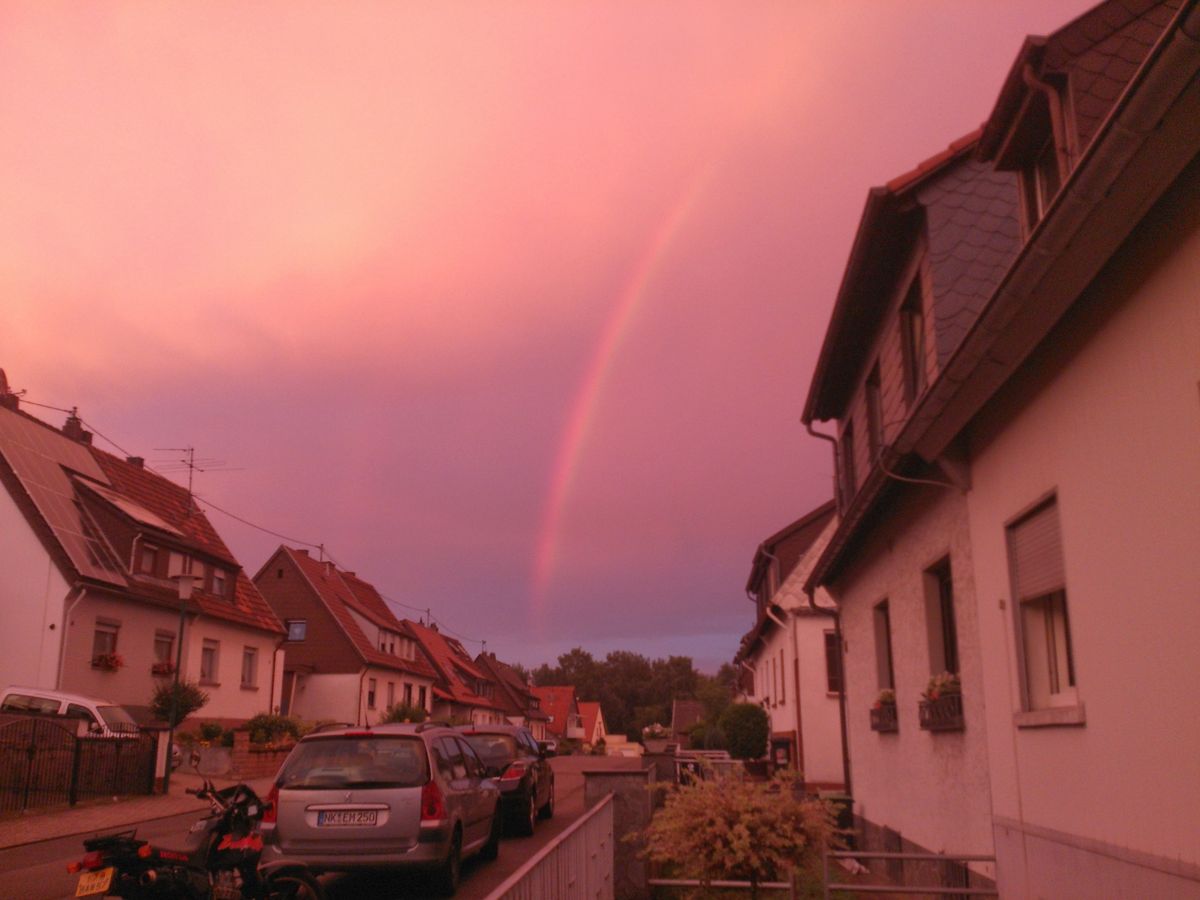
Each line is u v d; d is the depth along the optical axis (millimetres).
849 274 12289
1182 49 3900
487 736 15594
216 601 34156
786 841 6875
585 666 154625
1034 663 7250
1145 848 5363
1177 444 4938
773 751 26109
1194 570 4805
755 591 35281
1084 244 5281
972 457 8320
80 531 28156
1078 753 6238
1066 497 6328
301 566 51125
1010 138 9195
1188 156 4555
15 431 29422
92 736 19203
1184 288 4816
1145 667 5324
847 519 12211
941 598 10055
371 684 51156
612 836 8477
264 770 26578
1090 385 5926
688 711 81188
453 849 9891
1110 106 8117
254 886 7852
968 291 10359
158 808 18172
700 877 7164
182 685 26062
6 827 14742
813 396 15656
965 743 8750
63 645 25422
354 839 9289
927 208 10617
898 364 11930
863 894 10969
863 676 13758
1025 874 7176
